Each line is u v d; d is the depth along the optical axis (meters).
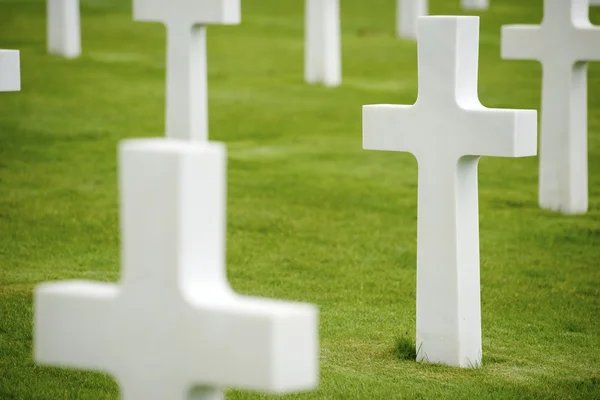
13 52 14.73
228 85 35.97
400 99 35.16
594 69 42.09
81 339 7.49
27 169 24.67
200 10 19.81
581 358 14.10
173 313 7.04
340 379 12.62
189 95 20.25
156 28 45.16
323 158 27.52
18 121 29.17
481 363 13.53
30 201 21.94
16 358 12.87
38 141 27.36
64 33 38.19
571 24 22.31
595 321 15.93
